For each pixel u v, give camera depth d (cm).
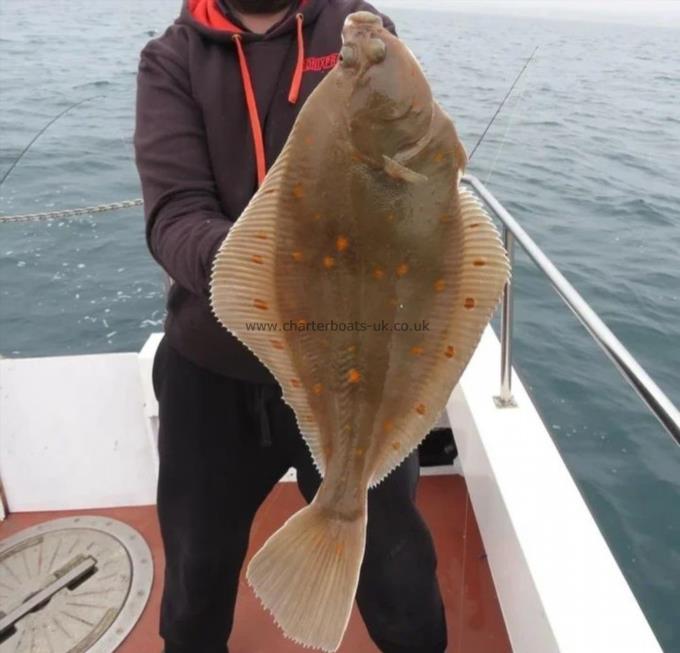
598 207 988
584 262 789
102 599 270
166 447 193
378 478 146
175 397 188
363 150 123
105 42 3069
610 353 167
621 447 481
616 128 1581
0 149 1282
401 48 123
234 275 129
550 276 208
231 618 217
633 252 824
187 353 181
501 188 1045
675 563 384
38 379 305
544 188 1061
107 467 314
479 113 783
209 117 165
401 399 139
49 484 315
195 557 198
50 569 284
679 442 134
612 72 2505
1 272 826
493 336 323
